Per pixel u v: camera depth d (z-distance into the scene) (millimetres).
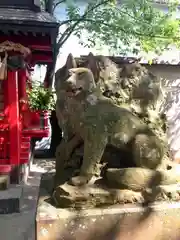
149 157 2309
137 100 2674
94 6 7301
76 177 2289
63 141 3043
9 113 5691
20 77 6551
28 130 6664
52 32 4980
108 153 2492
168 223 2197
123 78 2715
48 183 2865
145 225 2162
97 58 2717
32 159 8516
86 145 2328
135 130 2383
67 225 2086
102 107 2395
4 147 5711
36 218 2072
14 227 4324
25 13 5215
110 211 2133
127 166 2480
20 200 4980
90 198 2176
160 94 2775
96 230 2111
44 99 6551
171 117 7324
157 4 9305
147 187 2283
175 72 7199
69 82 2404
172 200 2260
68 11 8086
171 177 2332
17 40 5438
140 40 6984
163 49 6980
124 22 6930
